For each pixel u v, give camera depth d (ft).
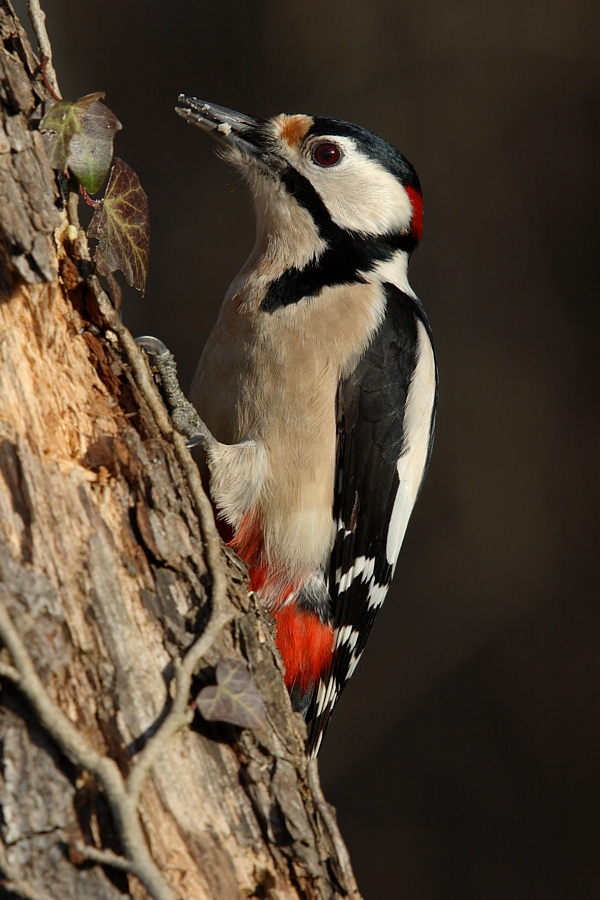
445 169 45.55
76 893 13.83
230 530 23.43
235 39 46.96
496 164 45.32
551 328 44.62
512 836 43.14
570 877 42.32
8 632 14.02
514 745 43.78
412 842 43.73
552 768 43.32
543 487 44.39
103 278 19.88
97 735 14.62
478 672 44.55
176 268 45.85
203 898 14.73
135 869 13.94
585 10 45.14
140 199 18.67
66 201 17.56
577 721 43.37
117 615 15.44
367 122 45.98
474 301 45.11
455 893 42.98
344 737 45.03
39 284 16.06
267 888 15.62
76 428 16.70
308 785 16.66
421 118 45.85
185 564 16.44
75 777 14.11
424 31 46.03
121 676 15.11
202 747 15.52
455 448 44.75
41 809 13.89
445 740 44.37
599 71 44.83
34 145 16.33
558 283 44.70
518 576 44.47
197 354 45.06
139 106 47.24
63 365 16.92
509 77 45.50
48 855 13.82
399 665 44.88
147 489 16.53
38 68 17.79
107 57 47.65
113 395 17.31
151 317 45.73
